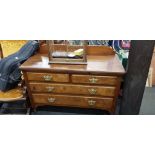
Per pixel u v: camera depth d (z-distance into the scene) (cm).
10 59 199
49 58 194
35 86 198
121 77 179
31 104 214
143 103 237
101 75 180
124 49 235
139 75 160
